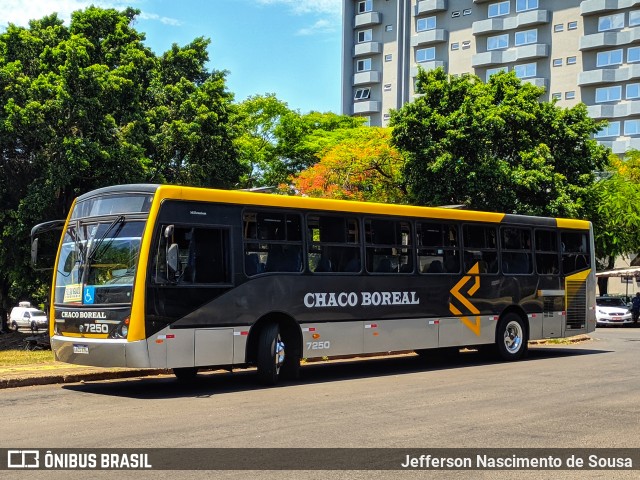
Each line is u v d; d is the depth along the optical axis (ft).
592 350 69.77
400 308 51.31
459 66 243.60
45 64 85.61
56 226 47.52
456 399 37.60
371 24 265.13
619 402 36.55
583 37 216.74
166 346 39.86
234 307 42.68
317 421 31.45
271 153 168.25
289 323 45.75
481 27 235.81
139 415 33.22
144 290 39.40
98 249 41.47
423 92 103.96
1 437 28.27
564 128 104.83
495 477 22.72
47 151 81.87
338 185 112.16
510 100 102.94
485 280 57.62
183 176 93.30
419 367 54.95
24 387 43.09
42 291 116.06
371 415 32.89
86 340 40.52
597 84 215.72
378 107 263.08
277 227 45.29
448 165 97.04
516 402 36.55
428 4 247.29
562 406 35.32
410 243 52.70
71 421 31.71
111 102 84.07
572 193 103.19
